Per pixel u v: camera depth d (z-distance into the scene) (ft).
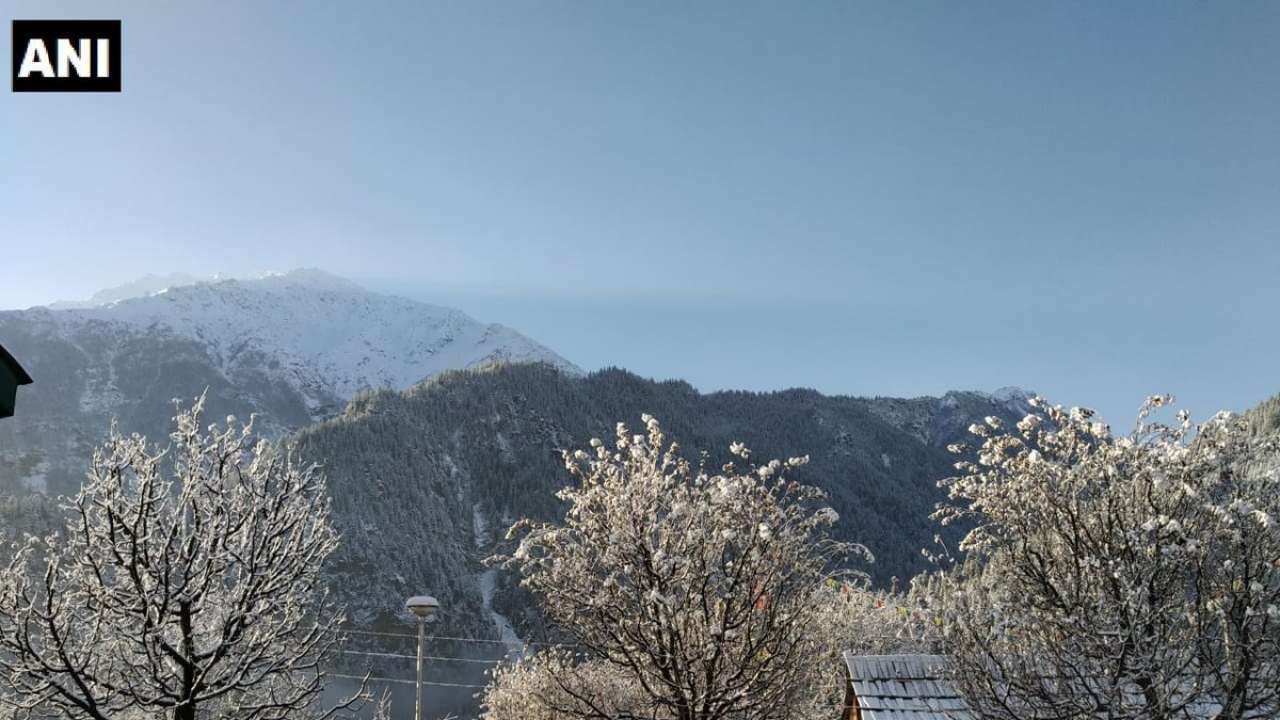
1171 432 47.57
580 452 48.37
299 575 41.37
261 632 39.88
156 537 38.88
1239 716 41.37
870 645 86.94
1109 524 45.34
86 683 36.27
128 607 36.76
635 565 45.32
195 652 37.81
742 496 46.19
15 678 34.86
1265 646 41.09
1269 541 42.68
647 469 47.85
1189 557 42.83
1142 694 42.80
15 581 35.99
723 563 45.24
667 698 45.19
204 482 39.52
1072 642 42.60
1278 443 45.73
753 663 45.27
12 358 24.53
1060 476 48.34
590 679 56.49
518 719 68.18
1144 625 42.32
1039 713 41.88
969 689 43.60
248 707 41.16
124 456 38.42
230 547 39.24
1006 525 49.06
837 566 50.90
